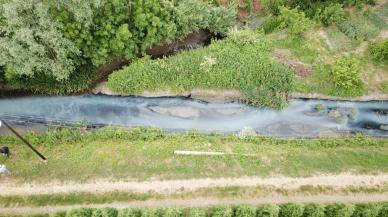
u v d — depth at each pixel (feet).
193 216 67.41
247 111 92.68
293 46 98.78
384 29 102.01
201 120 90.74
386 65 97.14
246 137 85.61
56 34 80.28
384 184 77.30
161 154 80.74
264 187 75.66
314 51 98.07
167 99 93.81
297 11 100.99
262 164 79.71
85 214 68.23
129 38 90.43
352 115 92.48
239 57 94.58
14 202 73.15
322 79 94.53
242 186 75.66
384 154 83.41
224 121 90.74
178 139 84.79
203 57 93.61
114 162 79.25
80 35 84.89
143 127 87.92
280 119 91.61
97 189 74.64
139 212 68.64
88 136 84.69
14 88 93.40
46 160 79.51
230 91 93.40
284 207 70.33
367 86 94.48
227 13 99.04
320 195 75.00
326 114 92.63
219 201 73.26
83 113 91.97
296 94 93.71
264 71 93.25
